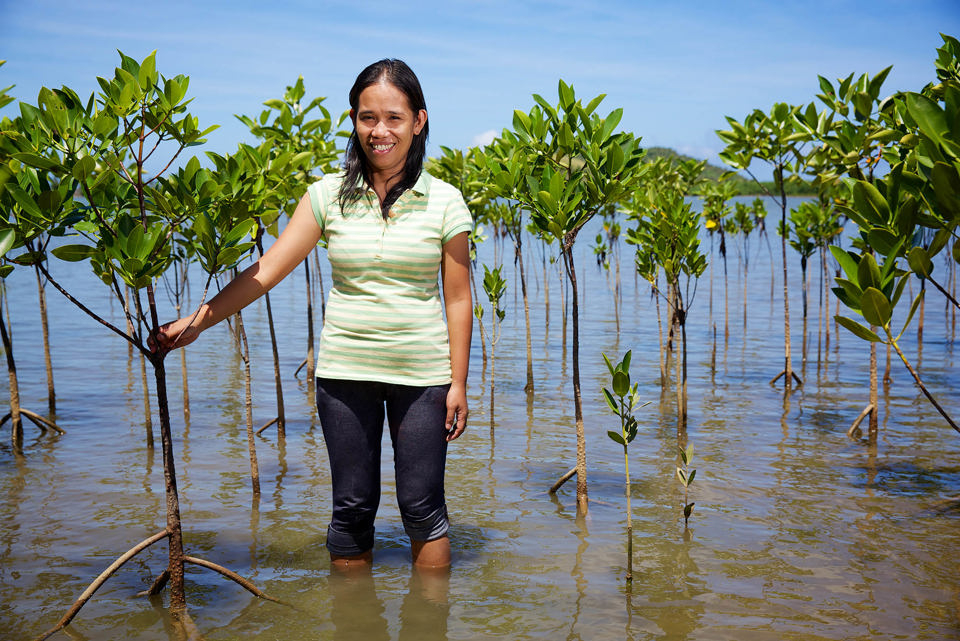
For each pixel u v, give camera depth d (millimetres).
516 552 3939
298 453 5969
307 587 3498
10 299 16484
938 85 5039
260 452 5992
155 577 3615
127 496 4867
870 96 5934
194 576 3627
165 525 4340
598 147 4570
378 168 3205
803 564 3779
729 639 2996
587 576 3635
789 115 7445
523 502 4785
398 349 3238
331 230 3230
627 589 3486
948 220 3664
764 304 16734
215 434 6539
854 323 3945
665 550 3975
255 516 4512
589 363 10188
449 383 3377
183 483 5164
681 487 5078
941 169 3287
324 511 4602
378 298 3205
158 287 18922
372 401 3381
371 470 3500
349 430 3393
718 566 3752
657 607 3293
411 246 3170
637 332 13062
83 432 6543
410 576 3615
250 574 3650
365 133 3109
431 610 3264
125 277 2961
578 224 4688
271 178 5648
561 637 3020
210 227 3039
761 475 5344
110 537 4156
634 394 3600
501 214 11977
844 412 7332
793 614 3221
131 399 7824
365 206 3211
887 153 5117
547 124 4992
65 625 3088
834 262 19156
